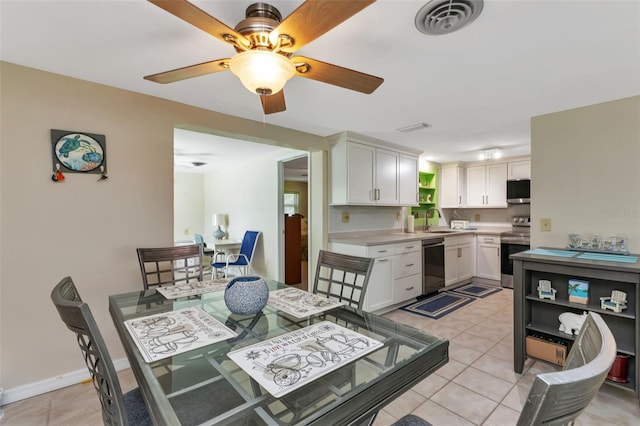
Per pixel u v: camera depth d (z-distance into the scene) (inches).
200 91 87.4
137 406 45.7
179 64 71.1
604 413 68.7
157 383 35.9
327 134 136.3
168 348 42.8
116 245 85.9
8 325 72.0
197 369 38.4
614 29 56.2
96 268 83.0
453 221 214.4
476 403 72.6
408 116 109.0
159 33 58.3
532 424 19.7
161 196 92.9
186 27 56.3
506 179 187.6
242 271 197.9
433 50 63.7
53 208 76.9
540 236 105.0
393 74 75.0
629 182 88.6
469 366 89.4
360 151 140.3
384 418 67.3
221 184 233.6
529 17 52.5
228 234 225.1
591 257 81.5
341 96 90.0
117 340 86.5
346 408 32.8
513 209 197.3
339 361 38.7
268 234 184.7
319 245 144.5
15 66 71.6
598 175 93.7
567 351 80.2
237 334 47.3
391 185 155.1
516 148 160.9
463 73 74.8
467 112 104.3
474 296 161.8
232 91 87.2
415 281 150.3
